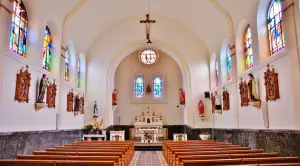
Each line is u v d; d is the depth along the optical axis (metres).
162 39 21.53
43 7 11.80
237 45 14.60
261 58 11.70
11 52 9.15
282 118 9.84
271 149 10.44
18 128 9.67
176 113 26.94
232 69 15.19
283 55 9.70
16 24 10.18
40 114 11.70
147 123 25.14
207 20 17.50
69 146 11.14
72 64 17.20
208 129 20.89
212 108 20.23
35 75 11.20
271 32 11.57
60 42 14.44
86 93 20.83
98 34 20.52
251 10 12.47
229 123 16.11
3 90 8.65
